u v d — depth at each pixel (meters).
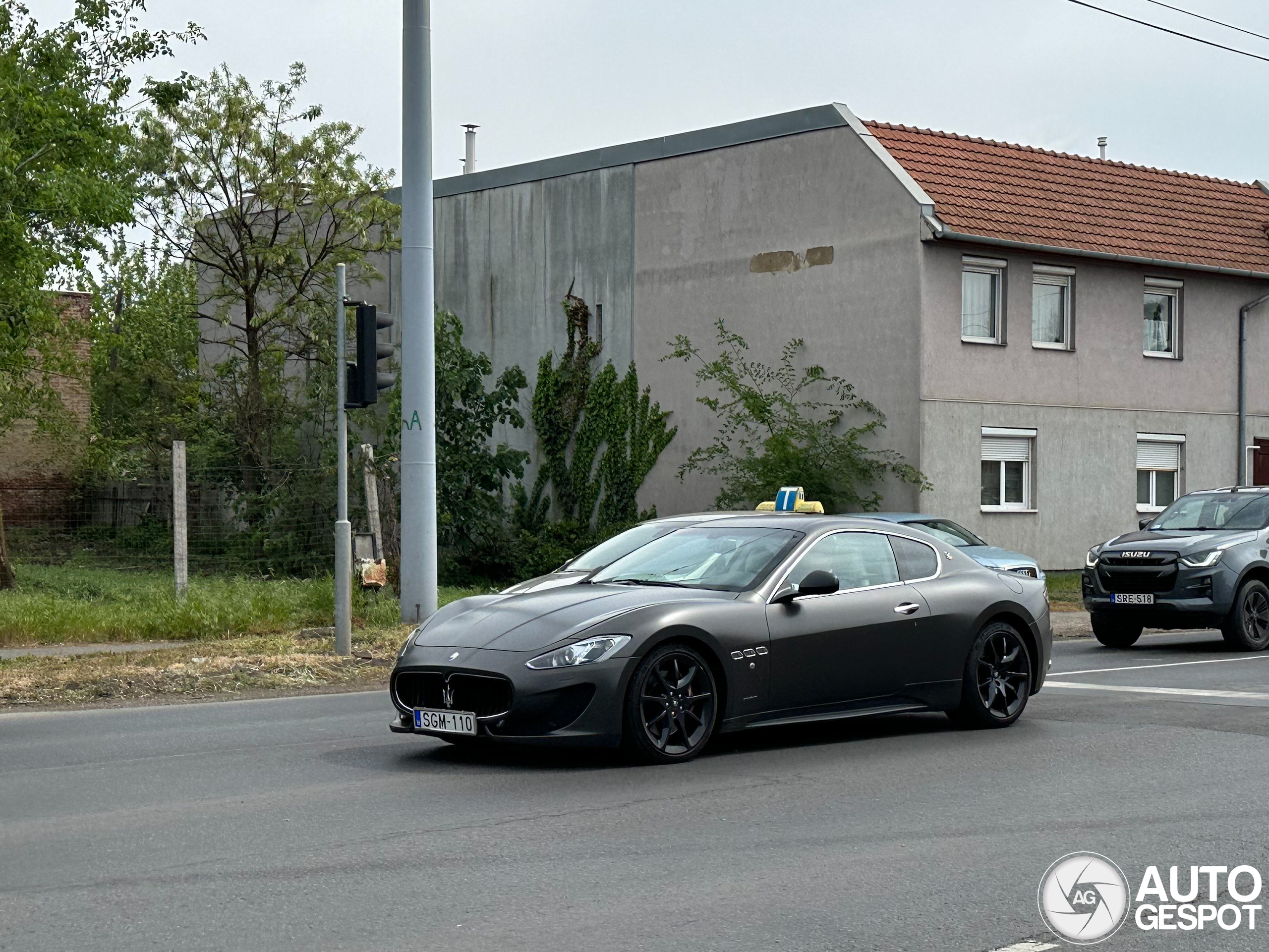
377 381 15.21
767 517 10.51
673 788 8.28
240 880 6.18
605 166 31.45
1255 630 17.48
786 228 28.00
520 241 33.16
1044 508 27.66
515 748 9.66
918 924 5.55
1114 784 8.43
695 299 29.64
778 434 27.05
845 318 26.97
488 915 5.64
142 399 41.06
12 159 20.98
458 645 9.05
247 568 24.98
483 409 30.45
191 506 27.91
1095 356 28.41
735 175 28.92
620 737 8.84
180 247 33.41
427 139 16.91
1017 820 7.45
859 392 26.73
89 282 25.67
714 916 5.63
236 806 7.76
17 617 16.45
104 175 24.47
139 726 10.95
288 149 33.22
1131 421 29.02
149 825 7.30
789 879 6.21
